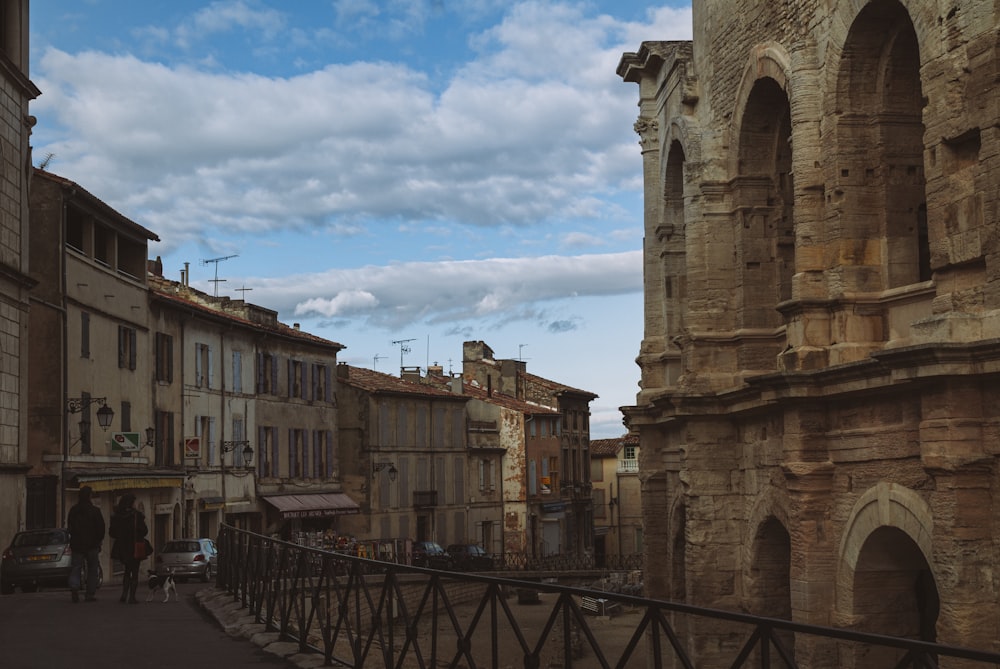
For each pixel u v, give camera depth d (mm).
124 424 56875
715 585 30484
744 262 30094
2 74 39656
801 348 24391
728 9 30312
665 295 36656
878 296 23719
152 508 58406
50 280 49281
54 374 48969
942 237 20297
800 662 21234
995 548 19359
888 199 23844
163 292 70000
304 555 18594
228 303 74125
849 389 22812
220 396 68938
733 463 30688
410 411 89750
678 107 34500
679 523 35062
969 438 19438
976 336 19359
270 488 74375
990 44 19188
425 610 14516
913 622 23547
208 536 66750
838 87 24047
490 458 99312
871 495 22781
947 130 20203
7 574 38031
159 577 29031
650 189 37750
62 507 48312
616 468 121938
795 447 24656
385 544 74000
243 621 21953
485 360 115312
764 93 28828
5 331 40000
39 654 18453
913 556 23344
